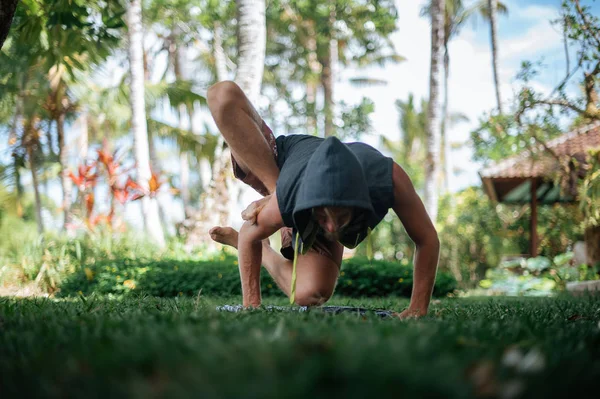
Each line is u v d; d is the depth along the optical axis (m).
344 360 1.54
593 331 2.89
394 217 22.47
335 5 25.59
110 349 1.97
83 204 14.01
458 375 1.53
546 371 1.72
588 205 10.71
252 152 3.91
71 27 5.98
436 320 3.37
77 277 10.57
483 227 19.84
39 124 19.16
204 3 22.78
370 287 11.36
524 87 9.84
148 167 16.45
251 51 12.48
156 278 10.18
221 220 14.39
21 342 2.33
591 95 8.74
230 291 10.12
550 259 15.70
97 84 19.17
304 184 3.09
